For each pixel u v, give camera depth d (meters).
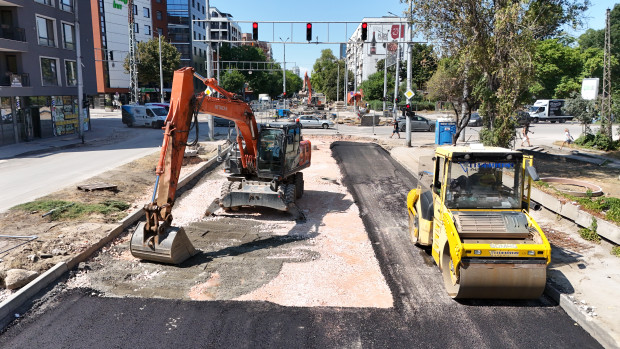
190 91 9.70
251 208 13.85
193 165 20.50
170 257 9.01
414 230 10.62
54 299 7.66
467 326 7.00
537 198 13.41
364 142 30.44
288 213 13.29
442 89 41.69
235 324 6.95
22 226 10.88
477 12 17.45
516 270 7.32
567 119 47.91
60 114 33.56
